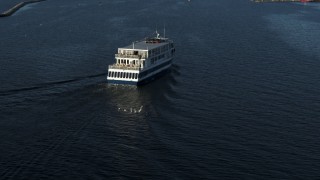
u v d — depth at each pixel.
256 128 117.38
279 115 126.31
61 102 132.12
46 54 191.88
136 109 128.75
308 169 96.81
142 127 116.19
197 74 166.62
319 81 156.88
